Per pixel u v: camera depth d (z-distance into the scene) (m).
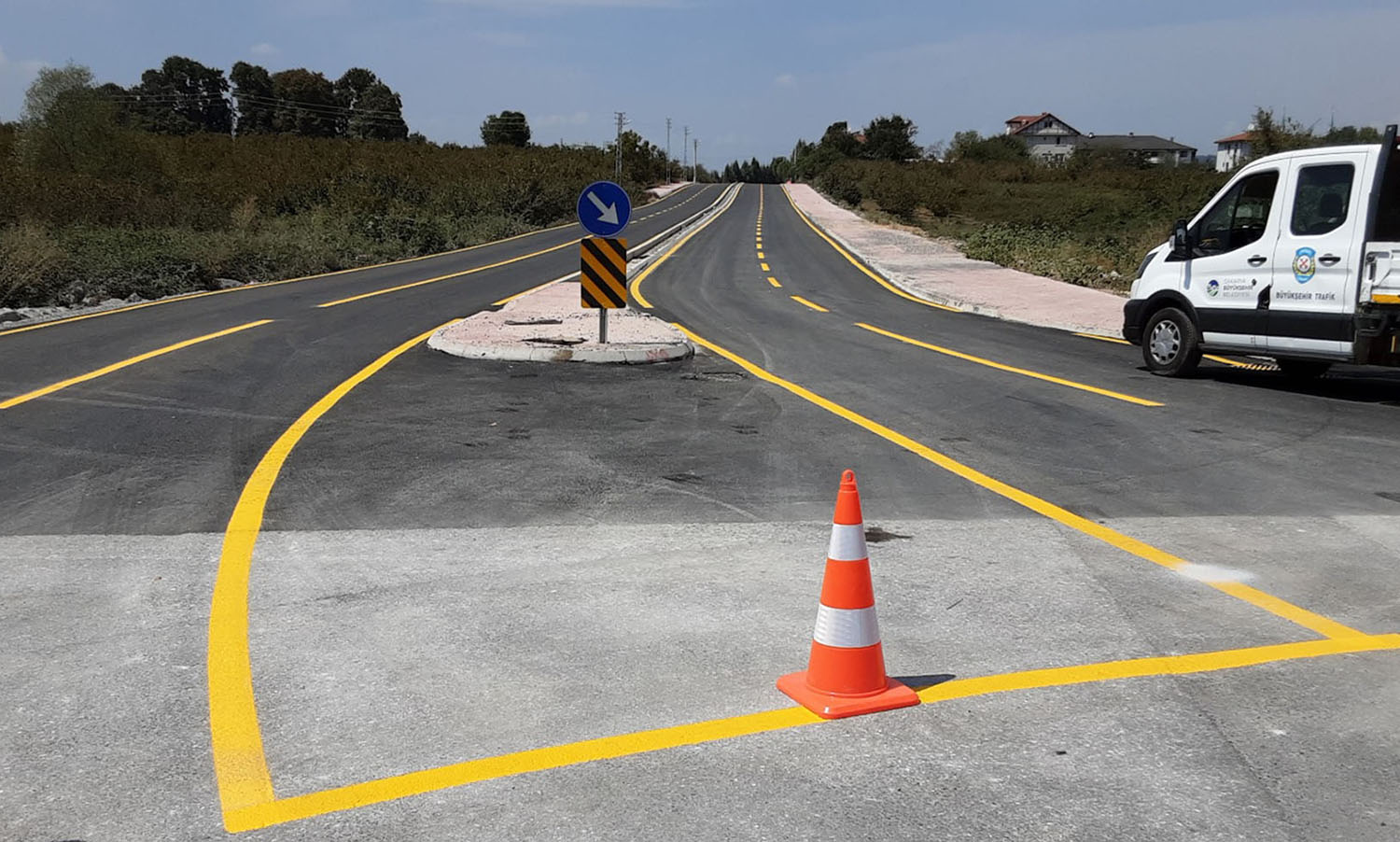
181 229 29.78
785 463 8.21
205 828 3.18
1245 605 5.25
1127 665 4.50
